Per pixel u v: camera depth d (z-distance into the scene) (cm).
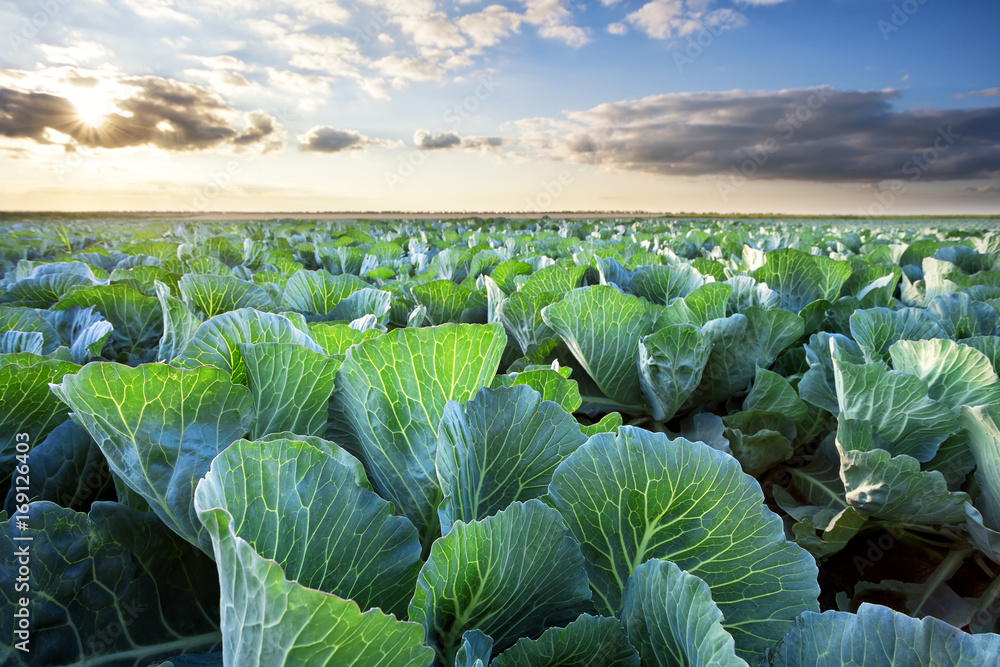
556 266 466
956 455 270
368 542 115
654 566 113
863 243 1244
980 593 274
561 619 124
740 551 128
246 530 105
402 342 158
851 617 104
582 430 178
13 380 179
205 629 136
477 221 2805
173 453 135
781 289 507
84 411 132
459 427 141
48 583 121
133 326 336
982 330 349
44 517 125
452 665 114
